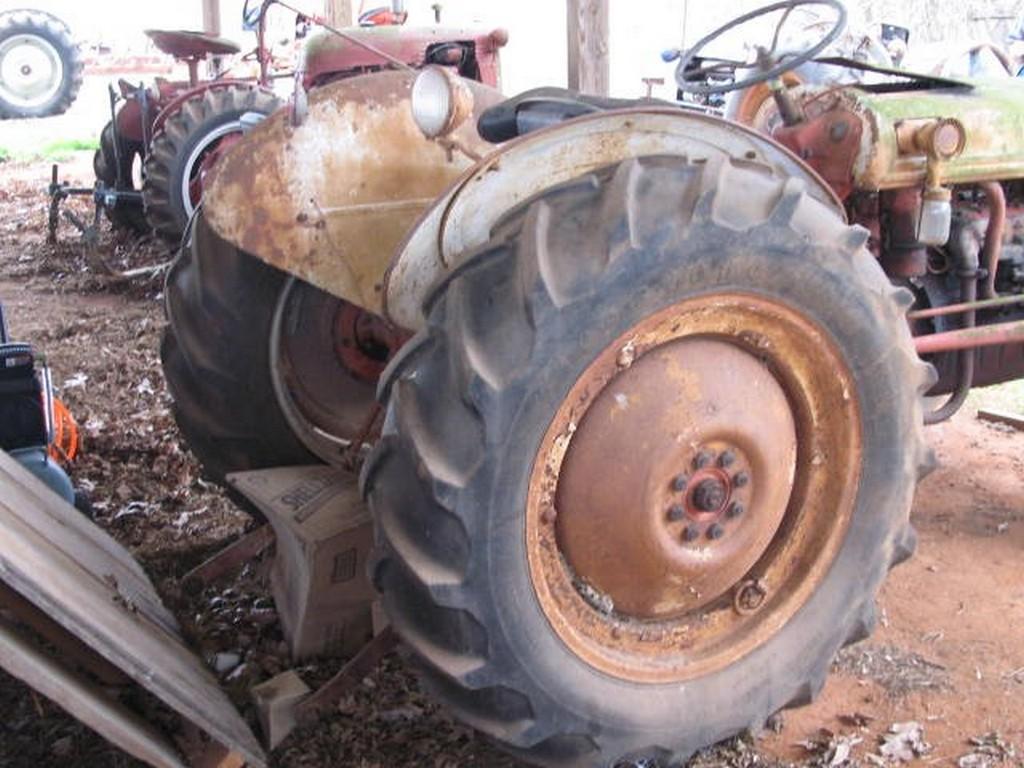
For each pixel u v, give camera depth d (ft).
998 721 9.03
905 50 24.20
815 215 7.27
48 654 8.05
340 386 10.84
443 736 8.64
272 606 10.43
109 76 54.29
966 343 10.84
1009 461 14.55
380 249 9.55
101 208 27.58
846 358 7.45
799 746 8.68
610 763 7.33
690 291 6.81
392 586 7.00
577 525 7.02
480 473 6.45
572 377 6.57
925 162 10.36
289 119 9.30
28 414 11.09
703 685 7.56
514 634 6.74
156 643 8.32
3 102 47.37
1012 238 11.65
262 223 9.29
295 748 8.47
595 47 20.12
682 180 6.88
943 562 11.78
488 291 6.70
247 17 25.26
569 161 7.73
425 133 8.23
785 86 11.30
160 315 21.65
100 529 10.73
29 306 22.54
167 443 14.33
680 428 7.07
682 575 7.35
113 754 8.36
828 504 7.82
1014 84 11.91
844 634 8.01
